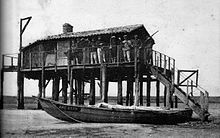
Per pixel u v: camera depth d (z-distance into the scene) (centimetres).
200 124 1909
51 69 2505
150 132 1598
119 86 2275
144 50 2188
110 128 1714
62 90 2634
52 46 2611
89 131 1617
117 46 2183
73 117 1920
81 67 2312
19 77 2734
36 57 2677
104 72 2186
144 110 1850
